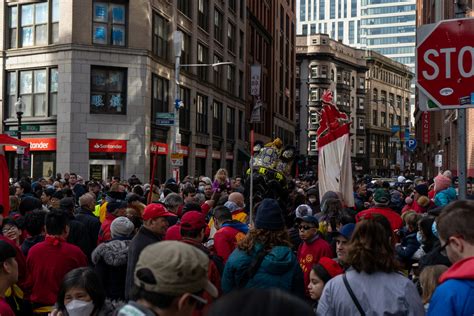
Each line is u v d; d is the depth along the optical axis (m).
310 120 92.62
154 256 2.56
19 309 6.29
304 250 6.67
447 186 10.33
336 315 4.02
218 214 7.39
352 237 4.11
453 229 3.16
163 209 6.25
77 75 29.86
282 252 5.07
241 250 5.22
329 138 11.06
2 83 31.67
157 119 26.09
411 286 4.02
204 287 2.62
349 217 7.53
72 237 8.55
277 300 1.60
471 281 2.94
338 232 5.38
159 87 33.44
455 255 3.19
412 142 41.62
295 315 1.57
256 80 32.41
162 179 34.03
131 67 30.73
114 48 30.39
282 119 70.25
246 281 5.08
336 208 7.90
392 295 3.92
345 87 98.56
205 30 41.50
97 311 4.51
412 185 20.86
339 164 10.98
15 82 31.59
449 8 29.61
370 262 3.97
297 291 5.09
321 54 92.56
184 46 37.06
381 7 171.00
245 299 1.61
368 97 107.25
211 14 42.00
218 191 12.49
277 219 5.21
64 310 4.48
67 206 9.05
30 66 30.98
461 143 4.86
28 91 31.36
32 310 6.34
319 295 4.93
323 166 11.12
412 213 7.91
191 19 38.09
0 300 4.62
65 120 29.84
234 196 9.52
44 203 12.58
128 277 6.06
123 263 6.50
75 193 15.96
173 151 26.52
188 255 2.56
